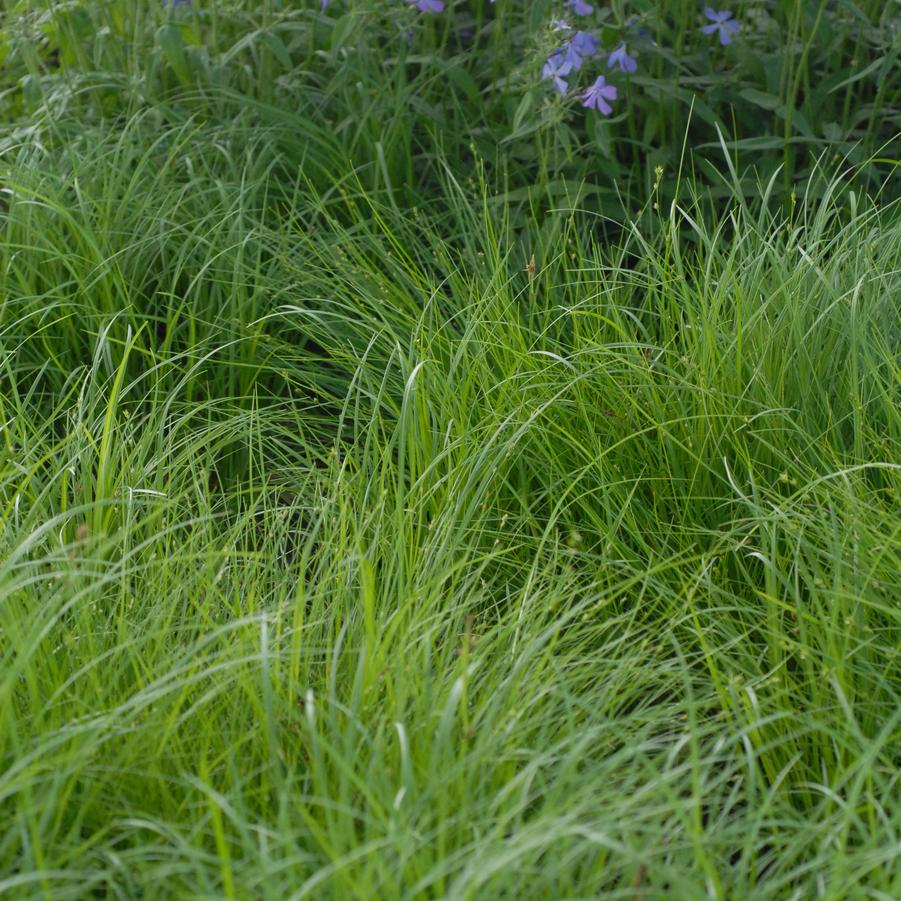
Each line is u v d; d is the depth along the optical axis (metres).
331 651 2.31
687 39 4.70
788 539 2.62
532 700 2.16
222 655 2.24
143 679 2.21
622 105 4.51
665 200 4.27
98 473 2.73
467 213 4.15
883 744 2.17
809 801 2.26
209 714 2.23
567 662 2.38
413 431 2.91
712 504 2.90
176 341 3.73
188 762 2.13
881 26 4.39
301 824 1.98
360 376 3.52
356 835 1.98
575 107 4.52
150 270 3.83
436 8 4.33
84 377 3.33
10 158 4.24
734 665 2.43
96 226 3.80
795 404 3.01
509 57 4.67
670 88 4.27
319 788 1.94
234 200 3.93
